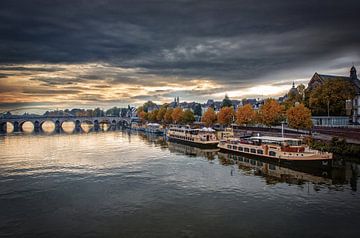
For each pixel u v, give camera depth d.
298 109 114.88
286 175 68.56
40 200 52.31
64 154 106.00
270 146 84.56
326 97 141.38
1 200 52.53
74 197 53.72
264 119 139.38
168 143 143.62
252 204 48.78
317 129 117.44
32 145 137.88
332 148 90.12
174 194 54.47
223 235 37.88
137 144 139.38
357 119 144.75
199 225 40.88
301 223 41.38
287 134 123.88
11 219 44.00
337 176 65.88
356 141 92.88
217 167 78.81
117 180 65.44
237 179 65.00
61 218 44.06
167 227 40.28
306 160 73.31
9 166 83.31
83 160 92.50
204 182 62.62
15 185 62.38
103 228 40.38
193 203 49.53
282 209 46.47
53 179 67.31
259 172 72.06
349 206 47.38
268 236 37.62
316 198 51.31
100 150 117.00
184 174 70.38
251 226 40.41
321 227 40.12
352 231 39.00
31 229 40.56
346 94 141.88
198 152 109.06
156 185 60.78
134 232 39.00
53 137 186.75
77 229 40.25
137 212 45.84
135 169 77.06
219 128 182.62
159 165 82.44
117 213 45.56
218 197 52.53
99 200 51.78
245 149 94.81
